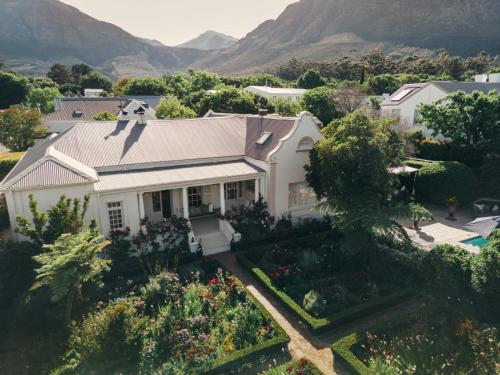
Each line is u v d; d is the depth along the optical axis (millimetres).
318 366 12586
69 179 18875
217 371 12094
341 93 58250
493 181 29219
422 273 16234
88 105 61656
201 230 23891
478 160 30812
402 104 43562
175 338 13273
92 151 23312
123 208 20656
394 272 17656
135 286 17250
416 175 31031
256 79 121688
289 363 12320
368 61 123438
